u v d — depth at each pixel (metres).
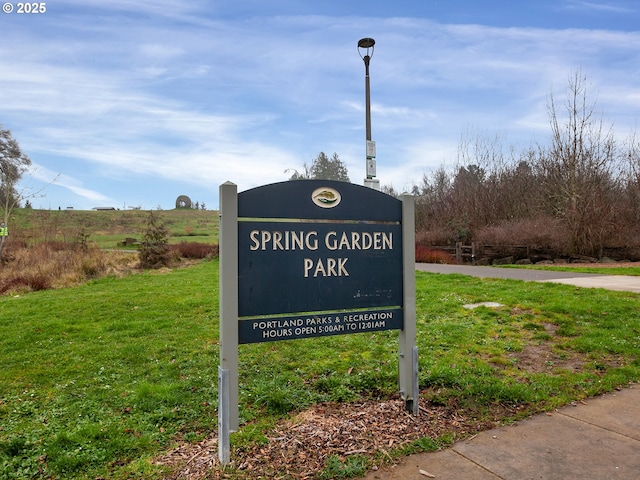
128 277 15.75
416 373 3.89
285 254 3.50
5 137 33.56
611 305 7.75
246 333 3.34
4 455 3.32
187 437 3.59
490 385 4.37
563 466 3.03
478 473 2.96
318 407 4.05
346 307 3.71
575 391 4.37
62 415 4.04
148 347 6.18
